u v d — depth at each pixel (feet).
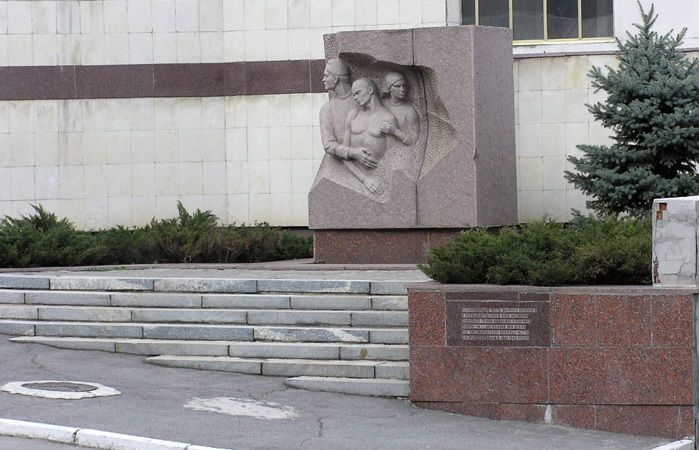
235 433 39.14
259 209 79.46
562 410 42.88
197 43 79.77
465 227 61.77
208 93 79.87
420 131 63.16
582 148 61.67
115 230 71.31
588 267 43.50
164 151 79.97
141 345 50.47
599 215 62.23
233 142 79.77
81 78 79.66
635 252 43.32
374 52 62.49
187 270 62.13
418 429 41.34
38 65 79.41
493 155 63.41
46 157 79.46
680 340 41.75
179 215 75.87
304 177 78.84
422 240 63.00
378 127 63.05
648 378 42.01
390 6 77.41
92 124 79.77
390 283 51.85
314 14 78.33
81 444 37.78
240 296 52.60
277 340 49.80
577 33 76.23
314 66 78.43
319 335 49.37
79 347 51.29
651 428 42.06
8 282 56.59
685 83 59.00
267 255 69.51
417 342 44.32
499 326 43.42
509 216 65.05
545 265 43.29
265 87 79.15
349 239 64.18
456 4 77.61
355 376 46.75
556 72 75.15
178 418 40.86
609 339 42.34
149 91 79.87
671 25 73.97
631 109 59.31
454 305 43.83
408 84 63.16
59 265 65.00
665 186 59.36
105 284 55.01
